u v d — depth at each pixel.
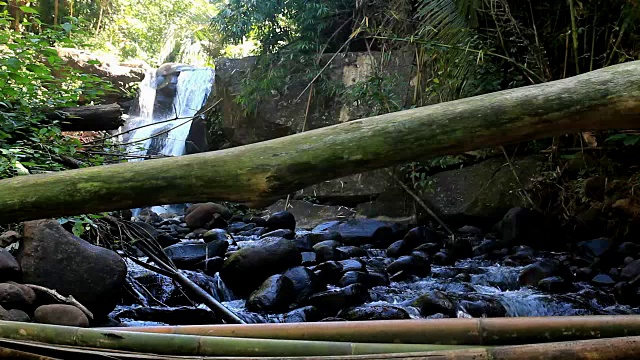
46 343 1.08
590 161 5.82
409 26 7.00
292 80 8.34
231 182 0.84
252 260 3.90
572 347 0.97
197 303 3.69
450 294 3.74
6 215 0.87
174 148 10.23
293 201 7.64
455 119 0.81
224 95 8.84
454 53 5.95
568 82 0.81
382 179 7.20
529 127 0.81
